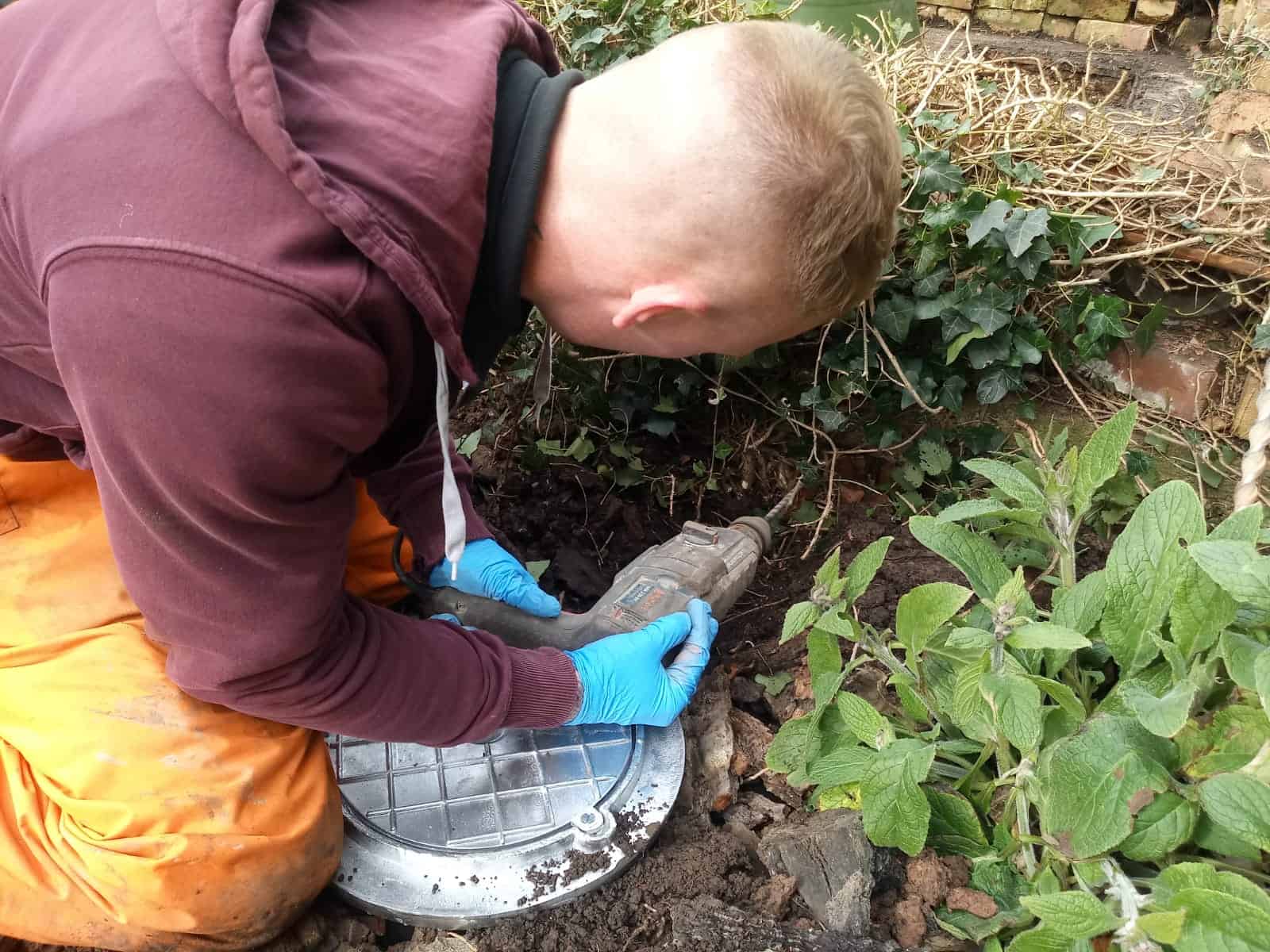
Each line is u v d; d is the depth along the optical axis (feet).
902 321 6.27
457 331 3.18
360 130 2.84
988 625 4.33
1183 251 6.34
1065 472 4.41
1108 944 3.33
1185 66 10.64
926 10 12.26
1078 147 6.79
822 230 3.09
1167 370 6.61
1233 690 3.68
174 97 2.71
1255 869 3.43
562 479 7.11
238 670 3.37
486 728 4.12
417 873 4.33
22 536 4.35
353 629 3.71
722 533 5.86
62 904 3.85
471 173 2.97
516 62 3.34
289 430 2.86
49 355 3.26
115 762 3.88
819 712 4.26
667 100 3.05
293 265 2.69
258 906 3.92
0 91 3.18
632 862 4.43
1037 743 3.56
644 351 3.81
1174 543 3.69
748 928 3.94
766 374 6.84
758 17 6.57
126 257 2.65
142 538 3.12
